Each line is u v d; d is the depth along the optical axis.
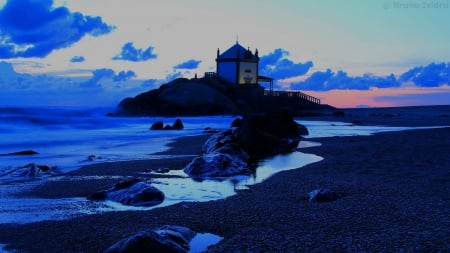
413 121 54.53
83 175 13.94
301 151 20.97
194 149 21.89
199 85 80.12
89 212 9.48
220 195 11.36
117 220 8.80
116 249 6.48
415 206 9.56
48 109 55.81
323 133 32.84
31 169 14.08
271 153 20.34
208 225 8.40
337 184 12.34
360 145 22.81
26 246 7.24
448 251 6.60
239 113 77.69
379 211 9.16
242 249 6.91
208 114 75.31
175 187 12.36
